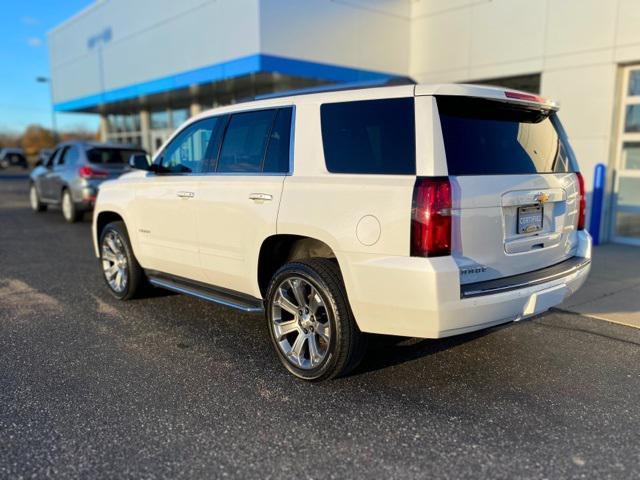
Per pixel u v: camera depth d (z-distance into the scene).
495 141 3.55
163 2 14.12
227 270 4.41
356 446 3.01
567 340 4.67
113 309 5.52
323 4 11.43
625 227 9.53
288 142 3.99
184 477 2.72
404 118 3.38
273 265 4.20
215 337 4.70
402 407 3.46
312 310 3.74
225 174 4.43
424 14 12.43
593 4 9.23
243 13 11.09
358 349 3.63
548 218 3.83
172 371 3.99
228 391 3.67
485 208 3.31
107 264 5.98
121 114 23.06
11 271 7.26
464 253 3.25
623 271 7.24
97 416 3.32
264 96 4.47
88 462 2.84
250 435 3.12
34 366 4.07
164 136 20.19
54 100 22.91
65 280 6.77
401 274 3.19
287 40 11.07
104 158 11.68
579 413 3.39
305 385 3.77
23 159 47.53
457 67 11.78
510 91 3.60
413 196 3.15
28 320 5.16
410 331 3.30
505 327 4.98
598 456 2.91
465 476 2.74
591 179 9.55
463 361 4.21
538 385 3.79
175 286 5.06
